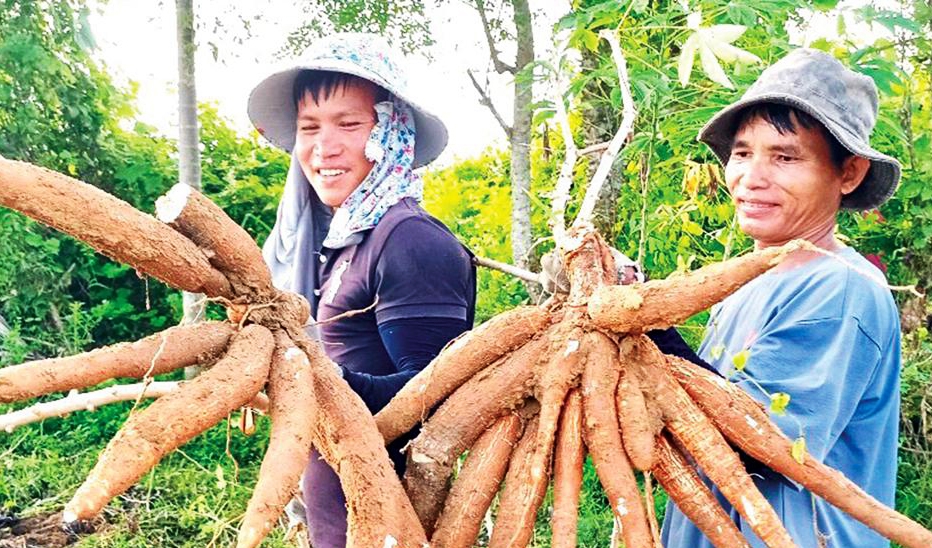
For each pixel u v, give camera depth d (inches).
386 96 70.6
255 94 79.2
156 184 249.9
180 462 186.7
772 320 57.7
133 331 241.8
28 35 224.2
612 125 153.0
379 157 68.4
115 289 241.4
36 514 165.6
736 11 93.7
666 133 114.5
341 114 68.7
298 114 72.3
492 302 202.8
